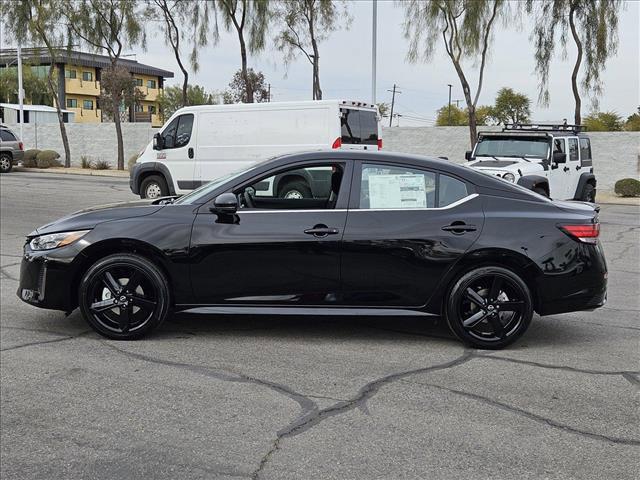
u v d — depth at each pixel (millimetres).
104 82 56094
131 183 16234
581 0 24500
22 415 4199
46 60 70625
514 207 5613
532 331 6207
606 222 15648
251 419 4133
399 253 5488
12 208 15266
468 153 14953
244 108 14836
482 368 5098
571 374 4980
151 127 33688
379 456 3652
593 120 45594
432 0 24859
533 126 16156
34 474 3480
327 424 4059
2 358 5266
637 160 25766
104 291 5688
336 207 5613
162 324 6098
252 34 29750
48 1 30328
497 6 25406
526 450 3736
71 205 15953
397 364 5172
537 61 25484
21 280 5863
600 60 24406
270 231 5531
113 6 30906
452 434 3928
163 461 3607
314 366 5105
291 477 3432
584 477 3447
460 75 25844
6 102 67188
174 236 5566
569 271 5500
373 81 27453
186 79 31766
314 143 14258
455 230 5500
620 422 4121
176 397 4480
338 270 5523
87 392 4566
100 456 3668
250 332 6008
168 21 30969
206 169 15297
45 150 32844
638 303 7445
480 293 5566
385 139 30031
